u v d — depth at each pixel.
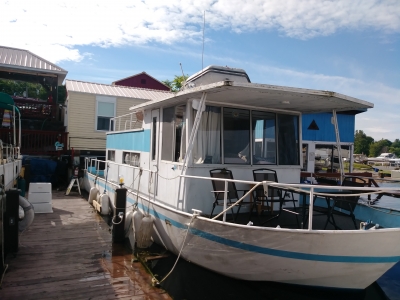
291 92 4.73
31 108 16.09
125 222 6.60
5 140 13.50
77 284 4.72
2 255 5.05
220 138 5.72
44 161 13.23
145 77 27.97
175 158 5.93
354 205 6.01
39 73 15.85
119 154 9.05
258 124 6.07
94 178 11.16
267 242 4.27
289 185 4.10
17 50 16.95
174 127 6.02
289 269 4.35
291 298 4.72
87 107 15.79
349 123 14.70
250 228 4.28
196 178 5.18
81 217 8.52
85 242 6.53
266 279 4.66
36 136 14.43
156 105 6.49
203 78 6.16
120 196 6.62
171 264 5.58
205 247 4.91
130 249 6.20
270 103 5.66
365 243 4.08
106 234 7.09
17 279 4.80
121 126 16.41
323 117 14.05
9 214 5.64
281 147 6.29
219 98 5.39
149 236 6.09
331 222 5.26
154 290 4.63
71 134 15.49
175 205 5.66
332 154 14.52
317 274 4.31
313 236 4.04
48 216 8.54
